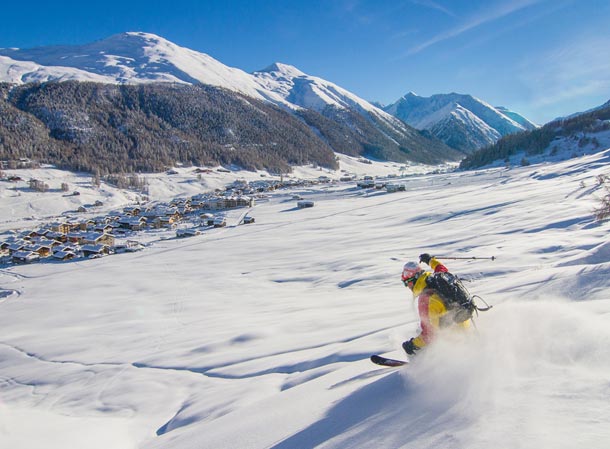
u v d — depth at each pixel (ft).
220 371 33.50
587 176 228.84
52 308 115.44
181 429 20.51
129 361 46.88
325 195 414.00
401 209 251.80
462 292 12.11
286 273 122.31
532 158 502.38
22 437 21.03
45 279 165.17
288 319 54.70
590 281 18.30
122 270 165.37
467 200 232.12
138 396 32.19
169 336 61.41
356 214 260.01
